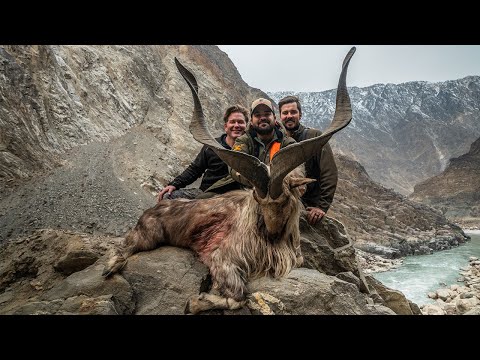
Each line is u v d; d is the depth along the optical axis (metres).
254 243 1.55
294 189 1.52
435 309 4.47
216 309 1.40
